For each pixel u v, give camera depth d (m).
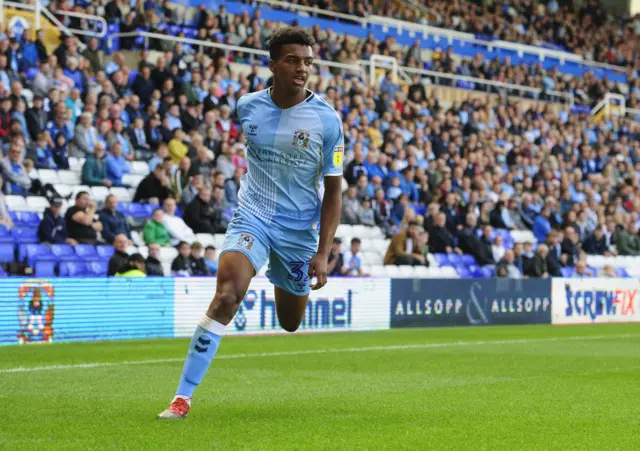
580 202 22.48
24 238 14.37
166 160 16.05
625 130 28.02
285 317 5.72
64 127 15.94
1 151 15.02
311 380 7.41
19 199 14.77
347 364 8.95
